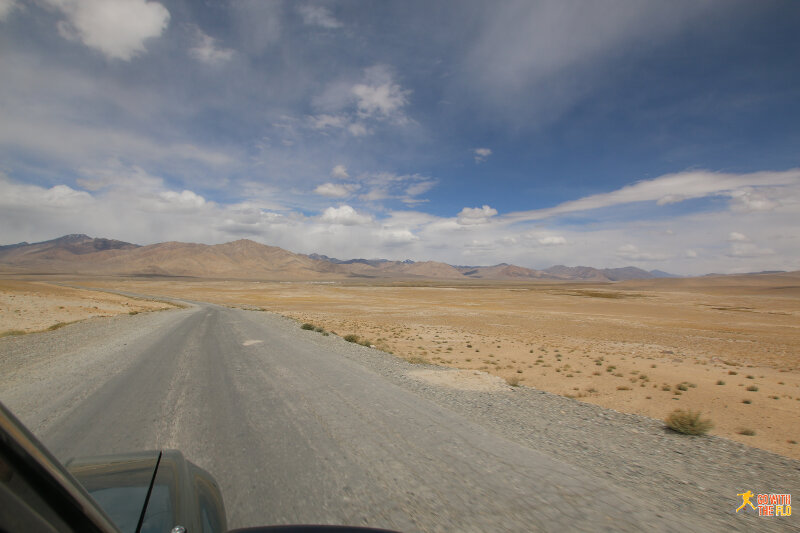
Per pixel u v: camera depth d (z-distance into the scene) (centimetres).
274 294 12069
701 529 372
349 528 199
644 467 524
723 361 2148
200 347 1527
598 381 1441
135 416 657
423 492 421
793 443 804
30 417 638
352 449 536
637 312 6950
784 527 384
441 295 12238
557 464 510
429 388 957
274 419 657
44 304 3359
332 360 1269
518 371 1583
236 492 411
